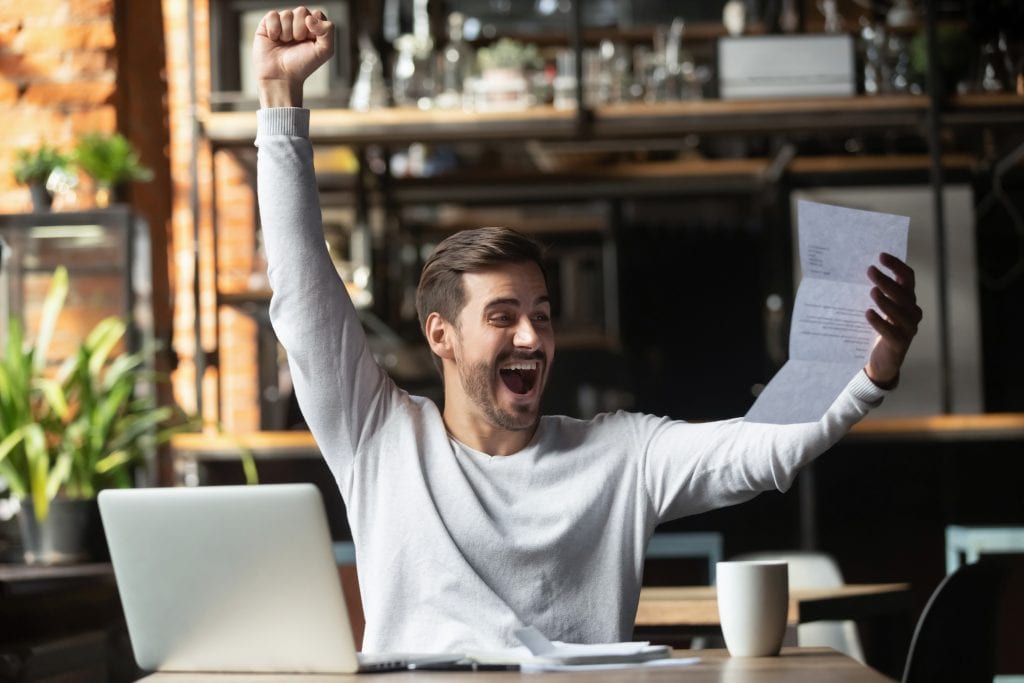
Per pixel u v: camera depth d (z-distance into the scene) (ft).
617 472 6.24
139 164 15.24
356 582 10.11
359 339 6.38
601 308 22.11
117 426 12.05
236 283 18.60
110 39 14.49
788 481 5.96
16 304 12.92
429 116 15.78
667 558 13.44
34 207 13.03
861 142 19.61
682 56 16.76
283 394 18.89
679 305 24.11
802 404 5.54
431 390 20.08
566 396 22.89
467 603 5.85
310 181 6.27
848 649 10.51
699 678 4.61
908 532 14.51
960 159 19.10
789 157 18.52
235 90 16.19
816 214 5.24
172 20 19.13
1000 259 20.31
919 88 16.37
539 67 16.37
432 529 5.98
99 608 10.37
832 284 5.35
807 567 10.75
